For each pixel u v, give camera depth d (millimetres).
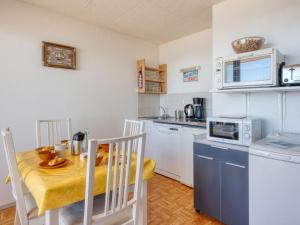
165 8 2455
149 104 3822
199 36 3260
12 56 2201
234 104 2223
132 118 3496
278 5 1876
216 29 2334
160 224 1861
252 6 2043
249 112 2105
